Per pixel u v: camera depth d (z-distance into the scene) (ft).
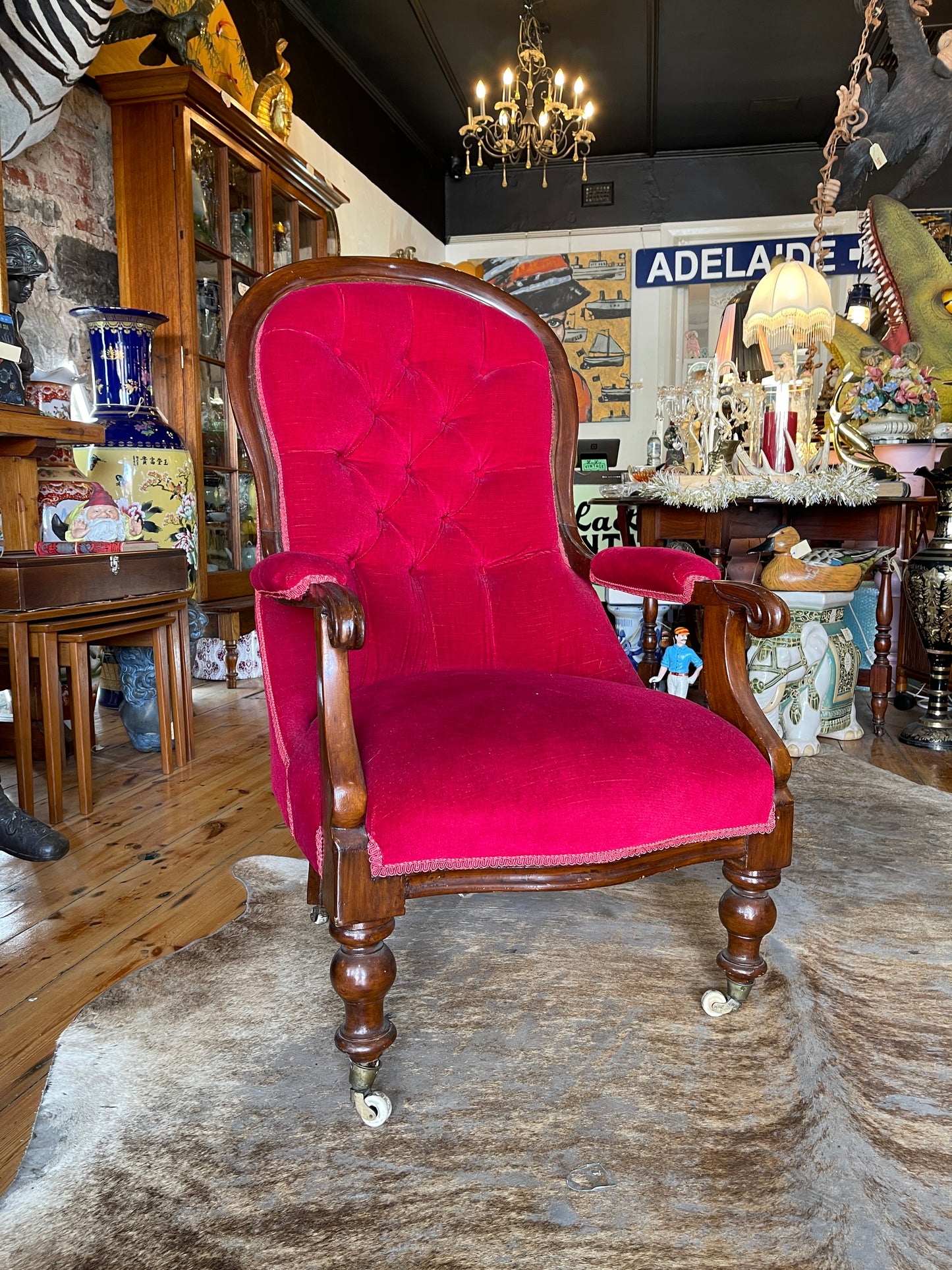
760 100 20.57
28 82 8.46
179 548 8.38
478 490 5.23
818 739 9.36
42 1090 3.61
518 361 5.32
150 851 6.18
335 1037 3.38
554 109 15.55
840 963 4.63
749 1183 3.03
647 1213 2.90
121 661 8.57
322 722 3.25
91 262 10.59
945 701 9.37
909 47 16.39
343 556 4.63
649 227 23.82
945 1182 3.05
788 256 23.12
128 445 9.21
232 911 5.25
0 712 9.27
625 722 3.65
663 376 24.11
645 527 10.12
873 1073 3.68
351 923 3.16
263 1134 3.29
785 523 10.25
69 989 4.39
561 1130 3.30
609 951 4.76
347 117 18.44
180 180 10.26
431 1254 2.74
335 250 14.71
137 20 10.42
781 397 10.04
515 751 3.38
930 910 5.28
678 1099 3.48
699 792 3.52
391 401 5.03
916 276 15.15
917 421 11.55
